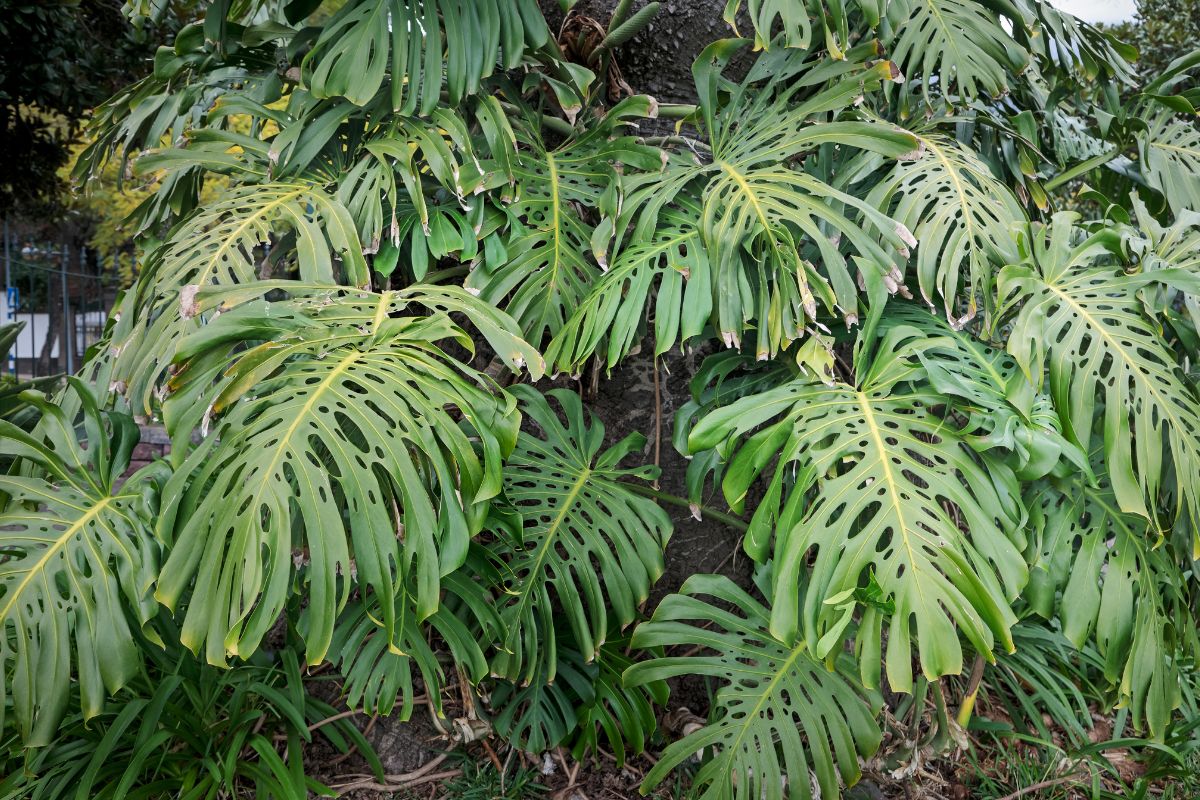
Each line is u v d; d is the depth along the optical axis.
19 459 1.79
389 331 1.51
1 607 1.45
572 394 2.00
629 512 1.88
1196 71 3.60
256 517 1.28
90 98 5.62
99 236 9.31
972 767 2.18
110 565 1.54
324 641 1.27
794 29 1.80
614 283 1.73
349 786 2.02
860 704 1.71
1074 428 1.56
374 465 1.50
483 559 1.77
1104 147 2.75
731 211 1.75
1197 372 1.90
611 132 2.09
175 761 1.85
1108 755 2.30
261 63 2.19
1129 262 1.78
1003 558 1.44
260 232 1.76
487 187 1.83
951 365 1.67
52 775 1.76
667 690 1.88
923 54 2.04
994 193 1.88
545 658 2.03
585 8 2.22
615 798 2.00
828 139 1.83
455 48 1.85
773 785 1.66
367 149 1.92
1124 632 1.60
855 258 1.69
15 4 4.91
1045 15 2.23
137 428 1.69
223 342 1.41
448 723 2.01
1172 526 1.73
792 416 1.62
